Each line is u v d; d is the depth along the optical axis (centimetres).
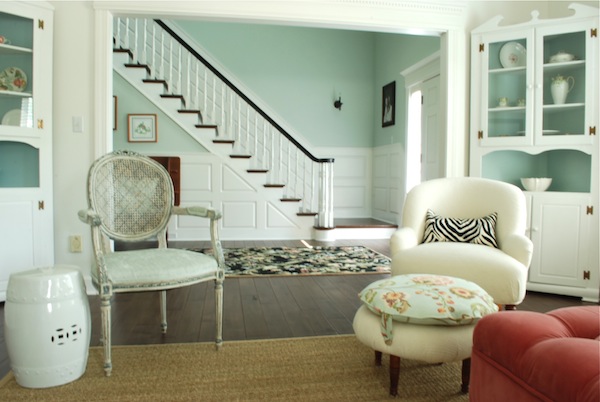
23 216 293
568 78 333
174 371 188
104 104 308
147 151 558
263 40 703
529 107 332
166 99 557
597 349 99
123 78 552
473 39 347
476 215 268
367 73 732
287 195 624
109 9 307
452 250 227
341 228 604
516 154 373
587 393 88
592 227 312
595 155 312
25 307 170
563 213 320
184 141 564
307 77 716
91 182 223
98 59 306
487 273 211
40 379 172
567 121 335
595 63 310
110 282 183
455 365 198
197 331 240
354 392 171
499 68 346
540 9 369
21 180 301
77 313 180
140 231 236
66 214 309
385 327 161
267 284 347
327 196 585
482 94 346
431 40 535
